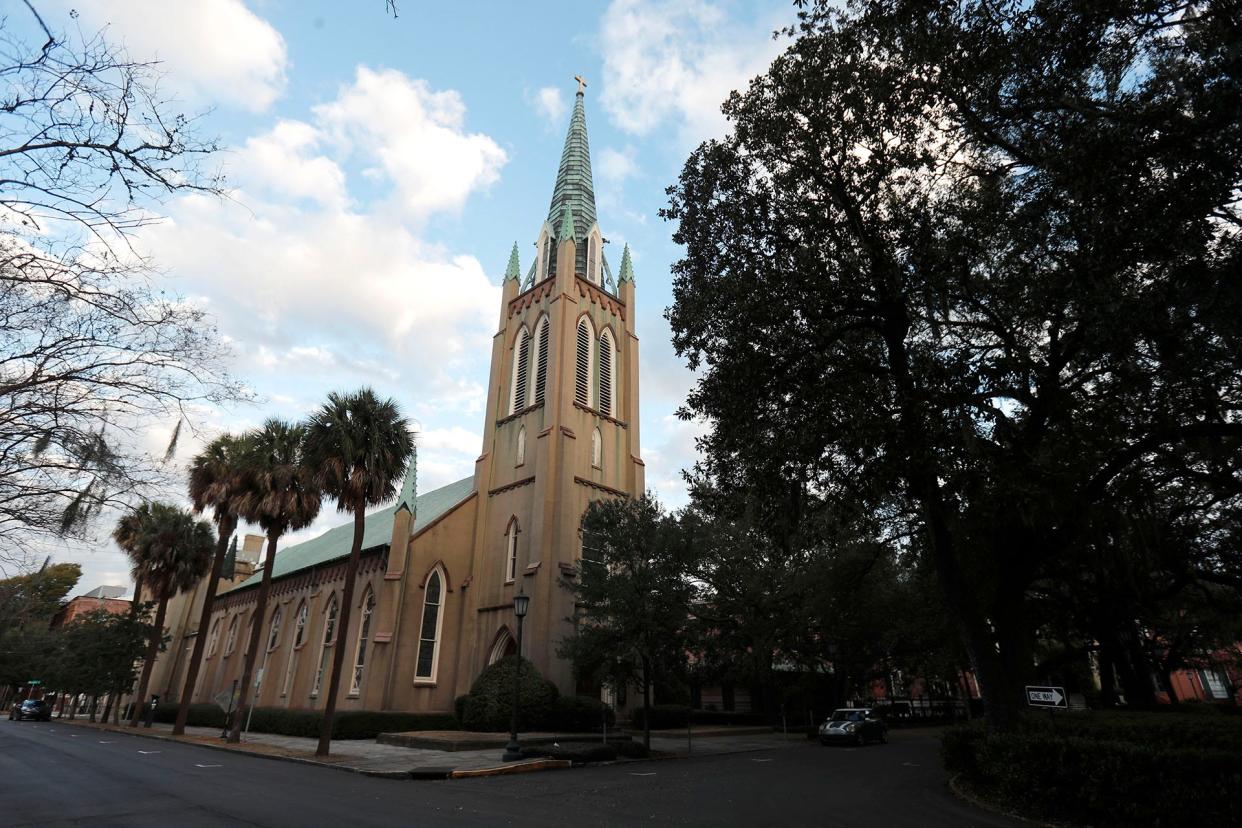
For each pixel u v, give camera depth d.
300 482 30.62
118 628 45.78
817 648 38.12
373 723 29.88
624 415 42.94
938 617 30.78
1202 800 9.52
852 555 29.19
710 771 19.55
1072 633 33.72
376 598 36.34
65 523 9.38
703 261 16.72
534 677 29.73
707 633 36.97
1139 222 9.60
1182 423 13.22
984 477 12.54
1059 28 9.77
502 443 40.88
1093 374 13.28
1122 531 16.31
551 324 40.09
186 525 42.03
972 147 12.68
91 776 15.89
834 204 15.13
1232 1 8.48
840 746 29.78
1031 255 12.27
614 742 23.98
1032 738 11.88
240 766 19.28
